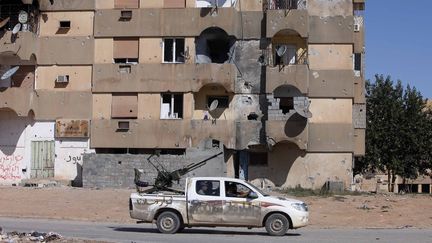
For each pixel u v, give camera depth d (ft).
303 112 119.85
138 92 126.00
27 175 127.95
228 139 122.72
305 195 108.78
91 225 75.82
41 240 53.42
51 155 127.75
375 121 164.76
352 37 124.36
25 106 124.67
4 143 129.08
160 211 65.10
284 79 121.39
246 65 125.49
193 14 125.70
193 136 123.24
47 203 96.63
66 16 129.08
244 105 124.67
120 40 127.95
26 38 124.26
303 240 59.26
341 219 84.99
